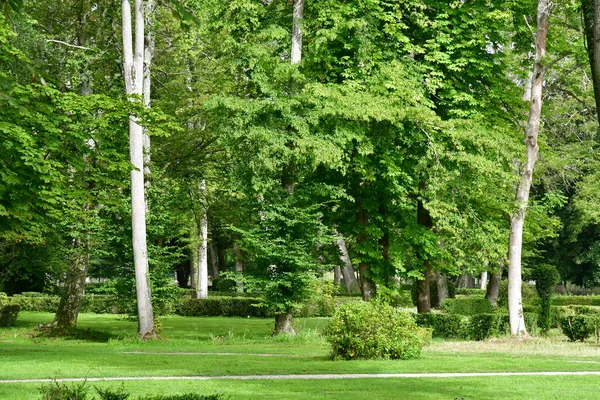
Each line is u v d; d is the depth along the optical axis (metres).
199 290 46.12
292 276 26.23
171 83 35.56
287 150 25.73
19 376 14.72
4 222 16.06
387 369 16.33
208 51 36.34
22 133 15.28
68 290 28.09
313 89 26.62
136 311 28.44
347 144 27.50
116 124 20.11
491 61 30.77
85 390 8.79
